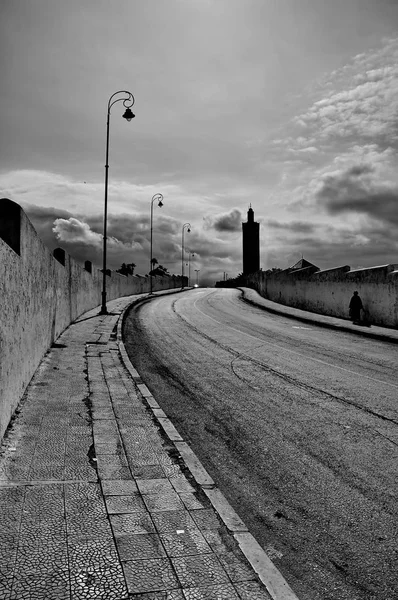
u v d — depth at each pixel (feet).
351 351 46.24
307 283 91.81
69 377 30.81
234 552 11.88
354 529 13.71
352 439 21.13
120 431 21.11
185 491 15.34
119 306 94.17
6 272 19.58
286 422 23.70
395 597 10.75
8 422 20.45
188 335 57.57
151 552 11.65
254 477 17.33
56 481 15.53
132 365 37.32
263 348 47.78
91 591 10.03
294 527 13.83
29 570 10.65
